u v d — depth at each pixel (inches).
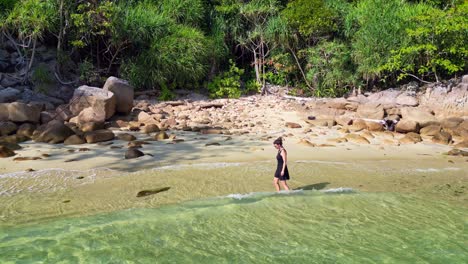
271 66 1011.3
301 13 891.4
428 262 238.4
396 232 280.8
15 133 553.9
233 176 400.5
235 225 288.0
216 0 996.6
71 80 809.5
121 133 589.9
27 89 735.1
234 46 1030.4
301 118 735.7
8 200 319.3
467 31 770.8
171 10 911.7
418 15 800.3
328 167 449.7
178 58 837.2
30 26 744.3
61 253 241.3
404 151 544.1
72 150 481.1
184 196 341.7
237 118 732.0
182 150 504.1
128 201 325.7
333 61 891.4
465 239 270.7
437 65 842.2
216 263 233.3
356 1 1003.3
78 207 310.5
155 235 268.8
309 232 278.8
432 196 358.6
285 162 359.9
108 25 770.2
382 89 922.7
